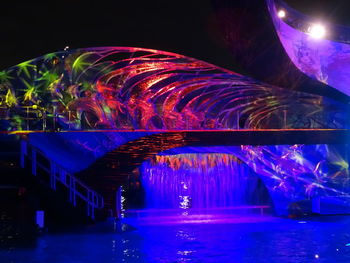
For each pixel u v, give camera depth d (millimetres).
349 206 20875
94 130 19188
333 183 21203
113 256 13109
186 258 12914
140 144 19062
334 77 18031
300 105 21531
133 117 21359
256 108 22016
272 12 14836
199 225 18234
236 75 17219
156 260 12703
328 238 15508
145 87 20234
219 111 21984
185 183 23062
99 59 16406
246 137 19688
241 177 23391
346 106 21000
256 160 21031
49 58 16922
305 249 13961
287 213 20969
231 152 21016
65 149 19094
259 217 20219
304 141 20109
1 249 13766
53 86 19297
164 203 22859
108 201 18562
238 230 17062
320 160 21219
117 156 18844
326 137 20266
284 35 16328
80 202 17938
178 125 21719
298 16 17156
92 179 18562
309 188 21125
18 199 20828
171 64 16969
